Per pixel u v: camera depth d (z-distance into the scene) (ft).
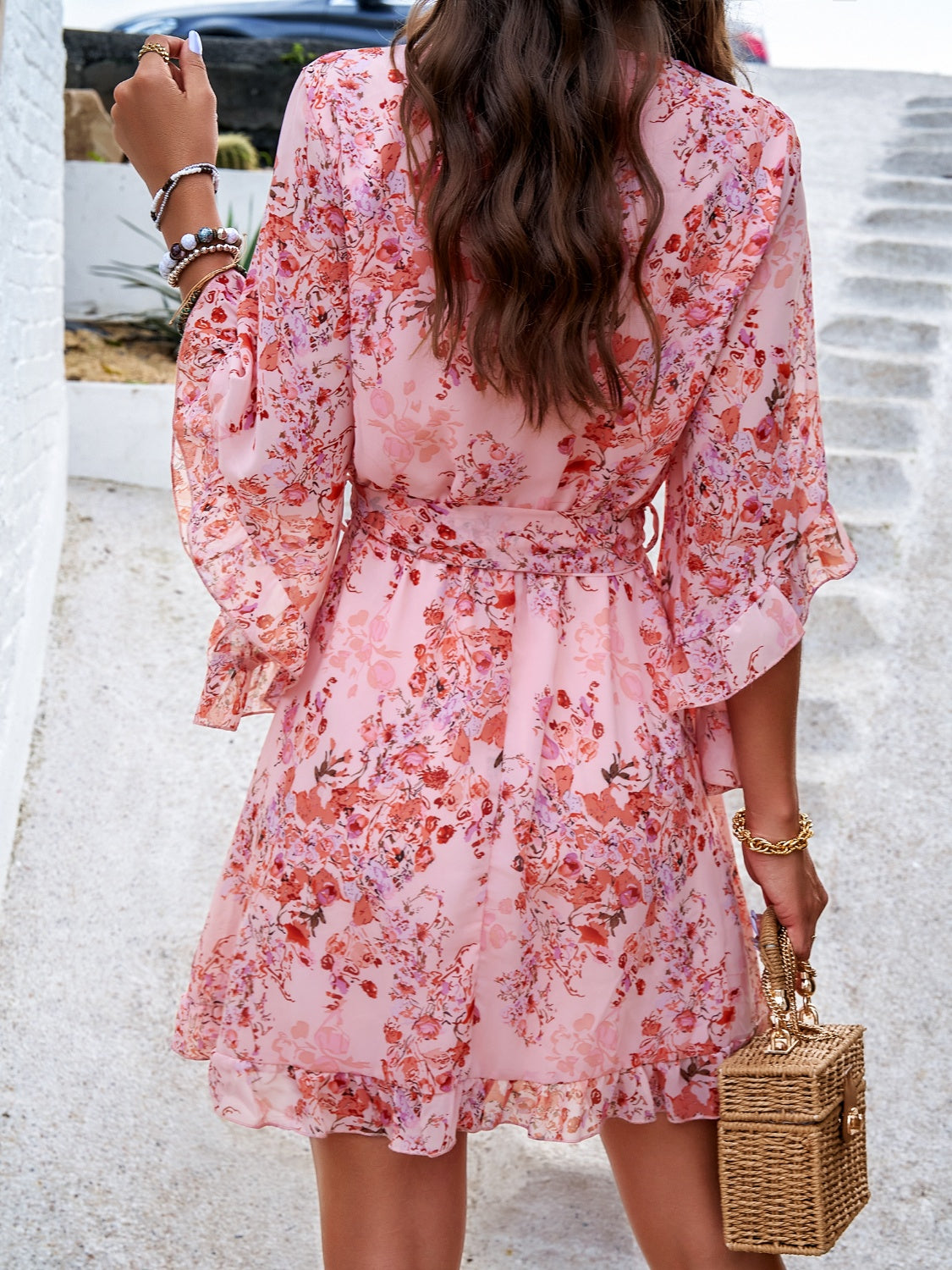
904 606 11.35
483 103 3.41
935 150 18.89
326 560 4.10
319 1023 3.91
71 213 15.12
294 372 3.78
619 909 3.92
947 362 14.32
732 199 3.71
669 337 3.78
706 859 4.23
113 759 10.32
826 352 14.30
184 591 12.24
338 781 3.87
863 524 12.07
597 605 4.06
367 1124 4.04
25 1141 7.29
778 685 4.19
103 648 11.39
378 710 3.88
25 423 10.38
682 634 4.13
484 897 3.83
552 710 3.93
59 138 12.54
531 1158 7.54
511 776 3.86
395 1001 3.85
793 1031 4.10
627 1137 4.39
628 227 3.57
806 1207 3.94
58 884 9.23
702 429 3.97
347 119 3.59
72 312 15.29
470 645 3.89
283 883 3.93
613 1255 6.68
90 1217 6.81
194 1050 4.37
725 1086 3.99
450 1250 4.20
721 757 4.36
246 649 4.25
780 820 4.29
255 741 10.75
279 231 3.71
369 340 3.69
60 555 12.35
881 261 16.16
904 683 10.63
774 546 4.07
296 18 20.24
